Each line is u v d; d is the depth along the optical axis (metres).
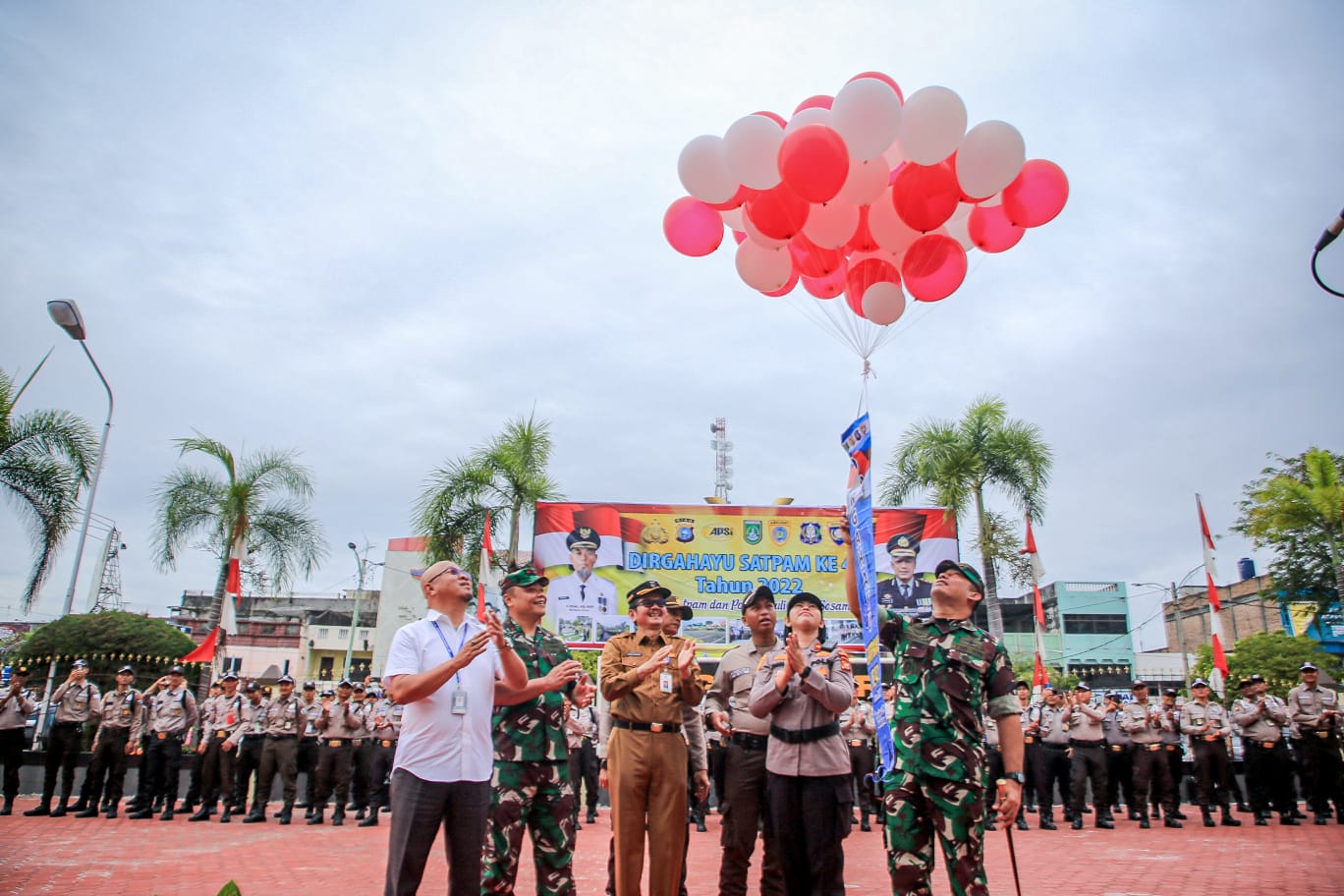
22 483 16.61
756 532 21.88
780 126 6.70
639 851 5.28
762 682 5.06
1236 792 15.21
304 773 16.50
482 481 21.27
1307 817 13.62
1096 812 12.72
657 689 5.45
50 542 16.70
